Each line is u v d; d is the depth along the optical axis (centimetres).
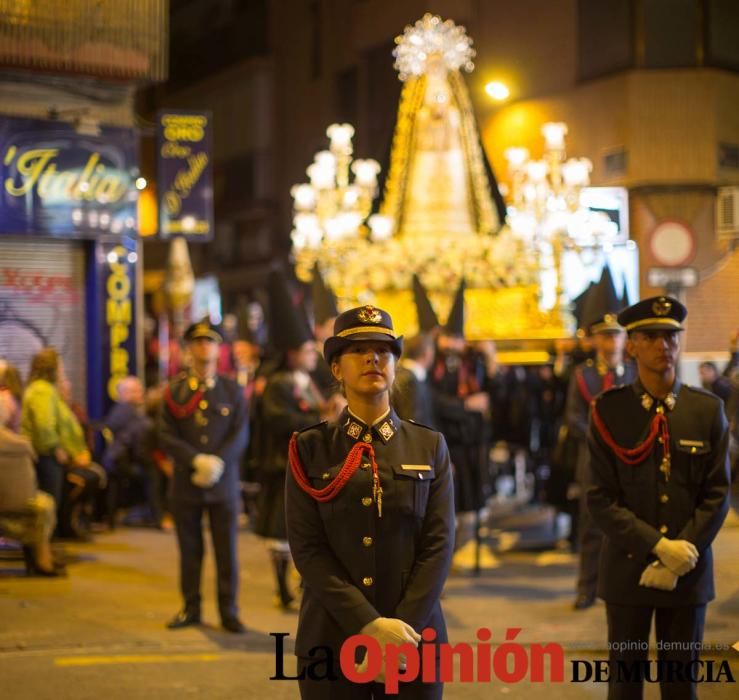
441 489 422
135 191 1492
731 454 588
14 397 1149
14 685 696
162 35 1482
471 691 672
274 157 2983
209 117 1590
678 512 496
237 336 1731
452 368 1096
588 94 1498
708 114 1402
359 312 421
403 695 410
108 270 1485
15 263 1447
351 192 1642
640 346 507
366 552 410
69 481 1237
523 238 1565
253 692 680
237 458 845
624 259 1400
